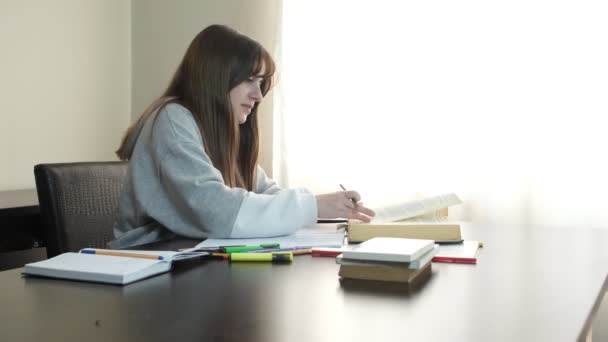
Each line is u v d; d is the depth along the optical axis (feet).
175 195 3.79
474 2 6.70
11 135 7.55
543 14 6.36
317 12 7.55
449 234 3.22
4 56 7.45
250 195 3.63
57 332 1.74
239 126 4.83
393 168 7.18
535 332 1.74
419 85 7.01
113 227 4.48
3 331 1.75
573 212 6.29
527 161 6.48
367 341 1.66
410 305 2.03
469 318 1.88
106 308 2.00
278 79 7.31
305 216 3.67
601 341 5.78
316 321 1.85
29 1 7.71
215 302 2.08
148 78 9.14
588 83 6.18
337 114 7.48
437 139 6.93
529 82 6.44
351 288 2.28
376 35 7.24
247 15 8.32
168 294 2.19
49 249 4.17
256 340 1.67
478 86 6.70
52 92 8.05
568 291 2.24
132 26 9.21
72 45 8.32
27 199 6.45
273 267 2.70
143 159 4.06
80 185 4.38
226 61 4.25
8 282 2.38
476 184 6.75
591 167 6.19
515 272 2.58
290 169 7.73
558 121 6.32
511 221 6.57
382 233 3.26
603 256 2.99
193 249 2.99
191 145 3.88
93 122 8.66
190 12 8.79
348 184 7.45
